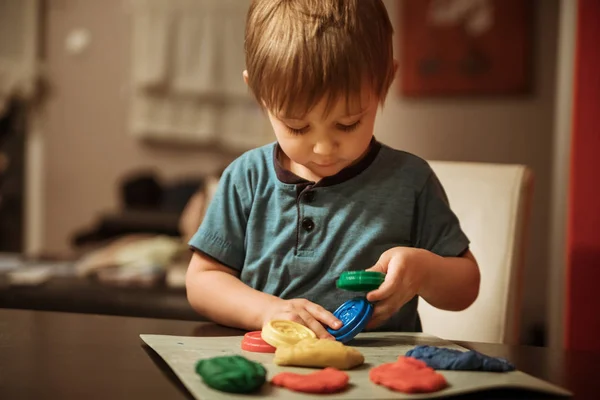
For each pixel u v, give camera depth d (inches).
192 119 190.4
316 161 31.5
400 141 179.3
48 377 23.0
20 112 191.3
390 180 36.1
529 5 169.0
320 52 29.0
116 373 23.7
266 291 35.8
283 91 29.3
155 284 88.7
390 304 31.0
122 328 31.5
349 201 35.4
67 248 196.4
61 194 196.5
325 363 24.7
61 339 28.7
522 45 169.9
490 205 48.7
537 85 170.1
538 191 169.5
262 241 36.2
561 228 65.3
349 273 30.5
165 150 193.9
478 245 48.1
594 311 57.2
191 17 187.5
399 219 35.5
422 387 21.5
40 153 194.5
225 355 25.8
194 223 102.0
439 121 176.7
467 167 50.5
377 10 31.8
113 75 194.2
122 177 195.5
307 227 35.3
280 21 30.5
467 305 35.0
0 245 190.5
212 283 34.6
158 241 107.7
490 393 22.4
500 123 172.7
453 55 174.4
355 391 21.8
